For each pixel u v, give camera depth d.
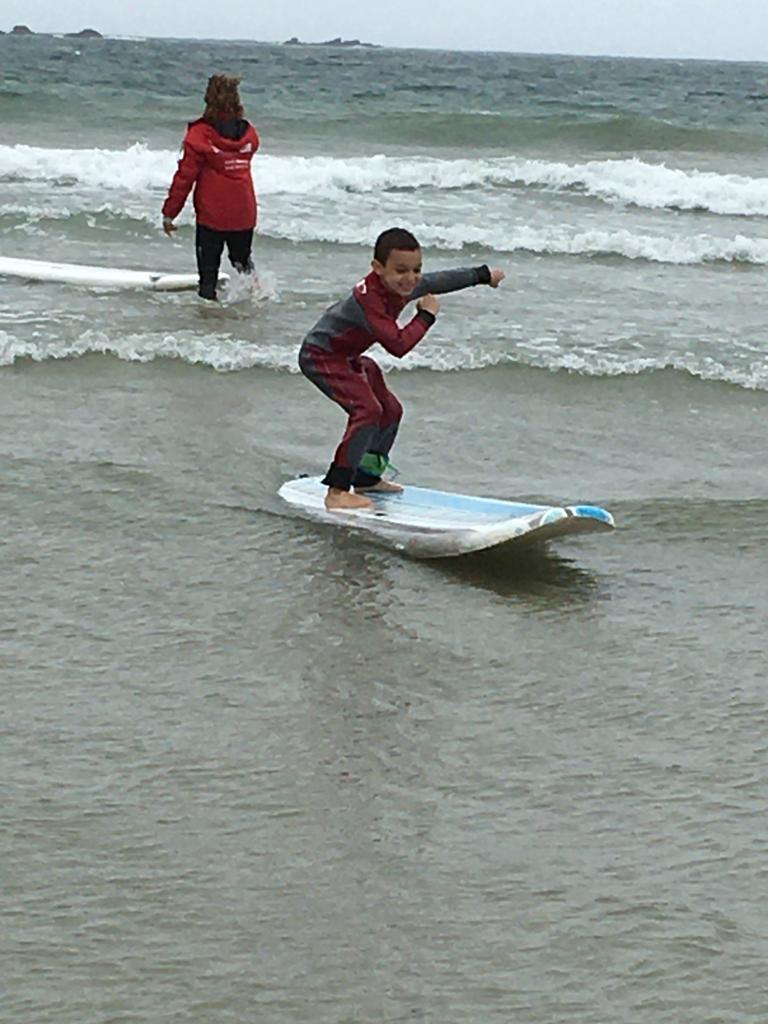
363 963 3.51
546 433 8.03
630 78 58.84
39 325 9.59
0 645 5.23
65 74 38.09
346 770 4.45
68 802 4.20
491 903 3.77
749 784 4.45
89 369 8.65
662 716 4.89
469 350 9.36
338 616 5.61
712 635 5.59
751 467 7.57
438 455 7.61
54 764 4.41
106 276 11.02
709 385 8.98
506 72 61.91
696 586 6.07
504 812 4.23
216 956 3.52
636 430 8.15
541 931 3.66
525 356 9.27
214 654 5.24
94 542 6.21
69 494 6.70
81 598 5.67
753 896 3.83
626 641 5.50
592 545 6.46
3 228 13.12
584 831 4.14
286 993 3.39
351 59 78.75
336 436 7.79
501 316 10.52
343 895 3.79
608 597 5.92
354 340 6.42
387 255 6.16
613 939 3.63
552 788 4.38
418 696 4.98
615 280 12.12
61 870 3.85
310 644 5.35
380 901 3.76
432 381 8.88
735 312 11.05
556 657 5.32
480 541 6.06
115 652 5.23
